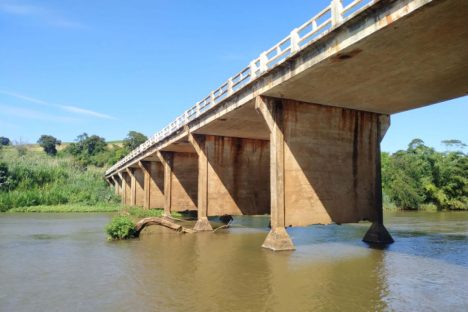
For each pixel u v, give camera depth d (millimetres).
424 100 18234
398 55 12750
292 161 17984
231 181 27109
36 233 25234
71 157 93938
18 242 21000
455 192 61062
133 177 52750
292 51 14648
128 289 11133
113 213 44938
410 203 59312
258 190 27906
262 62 17031
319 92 17016
